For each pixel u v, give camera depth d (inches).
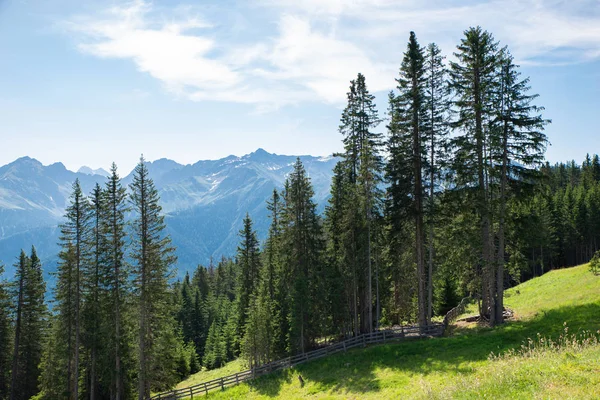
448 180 1034.7
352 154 1302.9
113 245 1301.7
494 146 959.0
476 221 1055.6
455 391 478.9
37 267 1716.3
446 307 1774.1
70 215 1332.4
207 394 1284.4
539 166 939.3
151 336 1312.7
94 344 1347.2
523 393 405.4
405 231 1171.3
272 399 1039.0
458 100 1024.9
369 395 799.1
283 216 1501.0
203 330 2785.4
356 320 1289.4
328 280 1358.3
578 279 1403.8
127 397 1451.8
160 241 1291.8
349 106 1283.2
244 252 1973.4
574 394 371.9
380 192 1178.0
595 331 722.2
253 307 1561.3
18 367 1603.1
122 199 1290.6
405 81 1088.2
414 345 1021.2
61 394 1379.2
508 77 933.2
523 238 1039.6
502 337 880.9
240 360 1990.7
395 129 1130.7
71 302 1380.4
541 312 1042.7
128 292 1294.3
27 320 1612.9
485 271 1094.4
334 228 1427.2
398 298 1405.0
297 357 1269.7
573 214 2738.7
